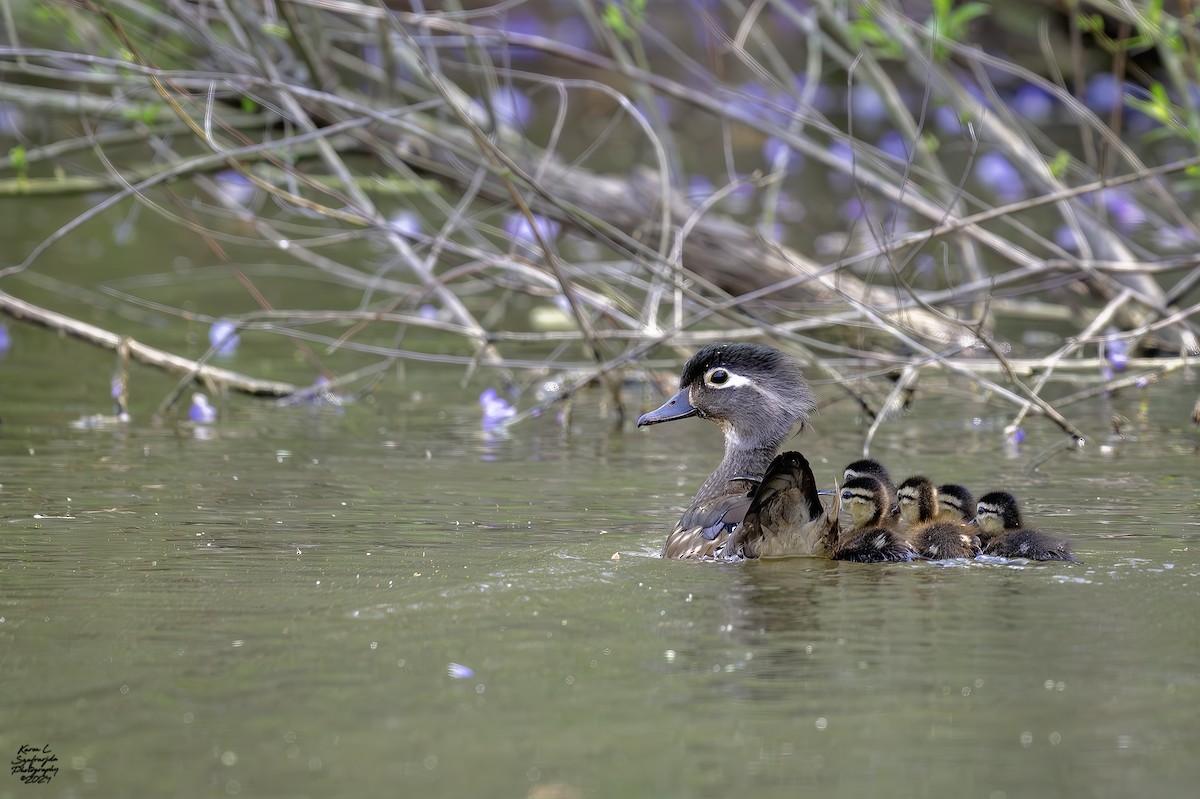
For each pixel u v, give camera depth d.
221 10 15.84
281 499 11.02
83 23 16.09
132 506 10.66
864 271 19.89
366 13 14.42
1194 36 15.92
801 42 29.58
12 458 12.28
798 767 5.87
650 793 5.65
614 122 15.84
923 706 6.48
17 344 17.58
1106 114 27.02
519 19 29.62
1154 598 8.17
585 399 15.77
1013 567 8.98
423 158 16.98
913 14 22.83
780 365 11.07
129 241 22.78
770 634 7.54
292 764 5.92
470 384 16.22
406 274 20.77
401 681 6.85
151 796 5.65
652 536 9.98
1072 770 5.82
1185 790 5.62
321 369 15.57
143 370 16.44
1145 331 13.29
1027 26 27.38
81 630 7.64
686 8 30.03
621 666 7.04
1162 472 11.92
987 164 23.33
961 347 13.11
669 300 16.31
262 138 18.05
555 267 13.65
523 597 8.28
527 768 5.88
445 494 11.30
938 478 11.79
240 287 20.25
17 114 25.39
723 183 25.12
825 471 12.14
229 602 8.17
